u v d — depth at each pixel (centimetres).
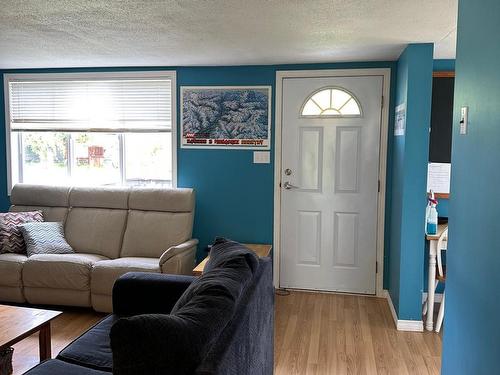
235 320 169
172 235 416
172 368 134
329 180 426
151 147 464
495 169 162
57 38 330
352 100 416
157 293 262
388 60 404
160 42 341
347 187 423
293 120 429
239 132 439
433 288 350
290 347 321
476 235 184
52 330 347
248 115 436
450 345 224
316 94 423
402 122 357
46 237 412
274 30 302
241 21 281
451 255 224
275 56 389
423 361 301
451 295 223
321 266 435
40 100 471
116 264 372
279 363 297
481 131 179
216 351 145
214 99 441
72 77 461
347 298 422
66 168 482
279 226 440
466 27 203
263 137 436
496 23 162
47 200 450
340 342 329
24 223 421
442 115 396
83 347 223
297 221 436
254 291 199
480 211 179
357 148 419
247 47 355
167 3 247
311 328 354
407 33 306
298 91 425
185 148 450
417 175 340
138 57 401
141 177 468
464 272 201
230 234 449
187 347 135
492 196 165
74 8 258
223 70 436
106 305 371
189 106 445
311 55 384
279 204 438
